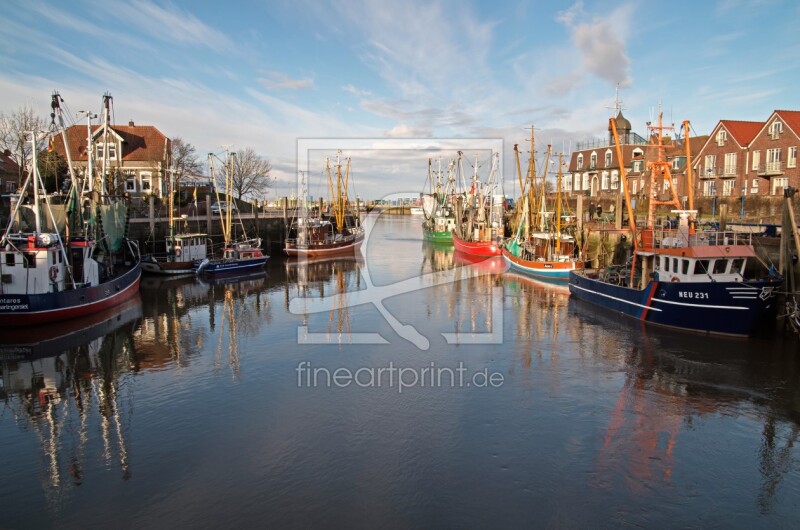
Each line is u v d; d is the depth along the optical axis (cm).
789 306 2762
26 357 2602
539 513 1323
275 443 1678
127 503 1363
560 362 2477
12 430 1802
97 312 3462
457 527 1267
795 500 1388
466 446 1656
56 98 3484
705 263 2861
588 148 9719
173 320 3406
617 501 1377
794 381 2195
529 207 6372
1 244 3064
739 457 1605
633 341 2802
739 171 6400
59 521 1292
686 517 1315
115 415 1911
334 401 2012
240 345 2803
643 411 1922
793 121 5816
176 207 7156
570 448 1648
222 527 1266
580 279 4059
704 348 2638
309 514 1312
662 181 7569
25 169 5384
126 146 7375
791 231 2778
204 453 1617
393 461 1563
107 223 4088
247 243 6394
